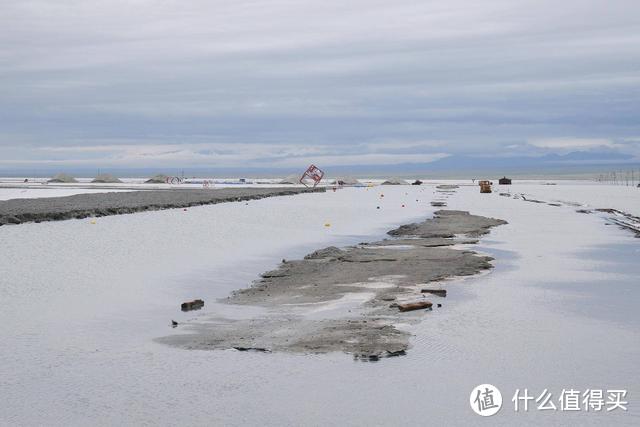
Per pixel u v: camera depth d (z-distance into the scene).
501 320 15.09
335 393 10.67
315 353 12.62
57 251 25.14
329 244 29.70
